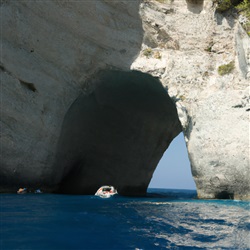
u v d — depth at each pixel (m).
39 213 7.01
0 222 5.79
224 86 14.70
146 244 5.11
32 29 14.22
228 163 13.40
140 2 16.33
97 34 15.83
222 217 7.88
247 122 13.80
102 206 9.18
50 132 14.78
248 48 14.80
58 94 15.13
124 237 5.41
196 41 16.06
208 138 13.98
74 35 15.38
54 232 5.33
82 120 17.05
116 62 16.23
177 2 16.58
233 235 5.95
